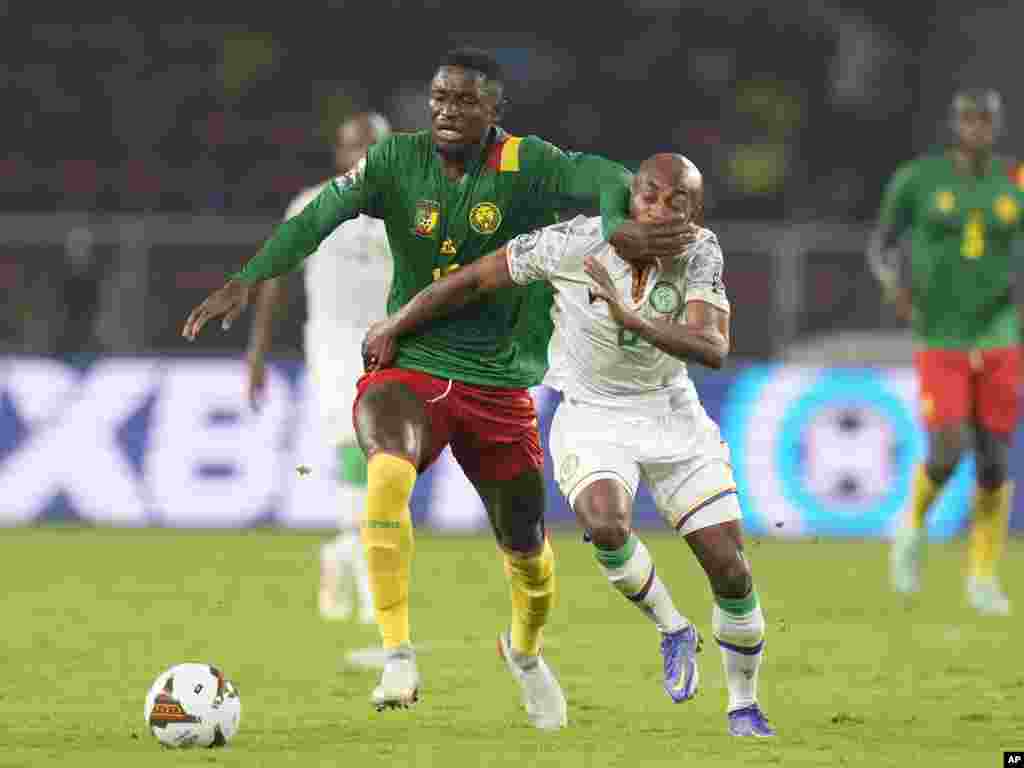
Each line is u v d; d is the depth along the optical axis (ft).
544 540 77.41
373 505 71.82
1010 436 141.08
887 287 145.59
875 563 181.06
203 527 208.74
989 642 115.85
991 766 67.41
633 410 74.64
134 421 209.97
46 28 312.09
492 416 75.82
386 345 75.51
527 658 78.02
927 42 318.65
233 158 305.12
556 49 320.29
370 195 75.97
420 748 71.00
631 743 73.00
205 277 223.92
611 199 71.92
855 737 75.10
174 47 313.94
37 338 223.51
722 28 319.68
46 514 209.36
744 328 222.28
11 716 80.69
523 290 75.97
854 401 208.54
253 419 209.46
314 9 315.78
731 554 72.33
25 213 297.53
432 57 318.45
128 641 112.47
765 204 302.25
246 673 97.45
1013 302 142.51
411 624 122.93
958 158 142.10
